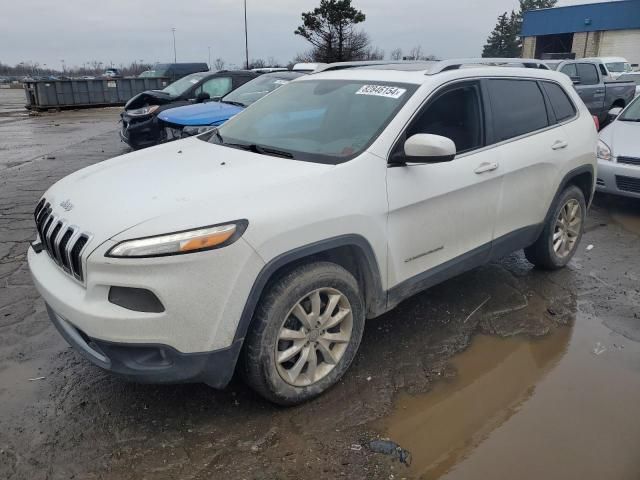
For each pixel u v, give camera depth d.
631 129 7.11
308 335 2.94
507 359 3.55
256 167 3.08
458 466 2.63
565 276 4.84
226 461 2.62
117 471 2.56
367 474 2.56
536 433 2.86
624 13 35.34
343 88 3.81
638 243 5.77
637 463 2.66
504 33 65.81
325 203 2.85
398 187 3.19
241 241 2.56
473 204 3.70
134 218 2.55
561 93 4.67
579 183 4.95
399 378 3.30
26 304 4.20
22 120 20.47
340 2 31.59
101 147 12.62
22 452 2.66
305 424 2.89
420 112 3.42
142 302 2.49
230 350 2.65
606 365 3.50
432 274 3.56
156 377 2.57
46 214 3.09
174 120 8.12
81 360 3.47
